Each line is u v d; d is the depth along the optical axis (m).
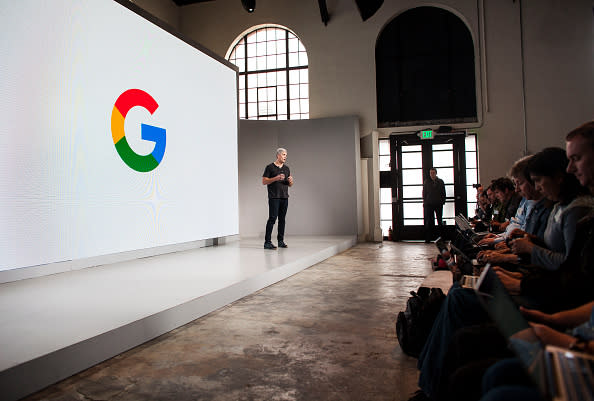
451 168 8.15
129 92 4.05
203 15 9.23
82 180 3.51
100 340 1.86
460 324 1.25
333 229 8.05
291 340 2.18
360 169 8.34
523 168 2.12
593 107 7.45
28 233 3.06
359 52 8.45
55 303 2.42
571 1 7.55
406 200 8.38
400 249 6.82
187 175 4.97
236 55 9.28
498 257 1.90
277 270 3.82
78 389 1.59
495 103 7.89
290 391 1.58
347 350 2.03
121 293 2.70
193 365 1.84
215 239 5.75
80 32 3.51
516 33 7.80
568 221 1.54
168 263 4.04
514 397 0.68
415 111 8.41
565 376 0.59
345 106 8.49
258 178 7.98
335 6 8.58
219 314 2.70
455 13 8.13
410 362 1.87
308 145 8.15
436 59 8.34
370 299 3.13
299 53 8.94
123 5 3.99
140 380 1.68
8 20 2.93
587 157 1.17
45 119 3.18
